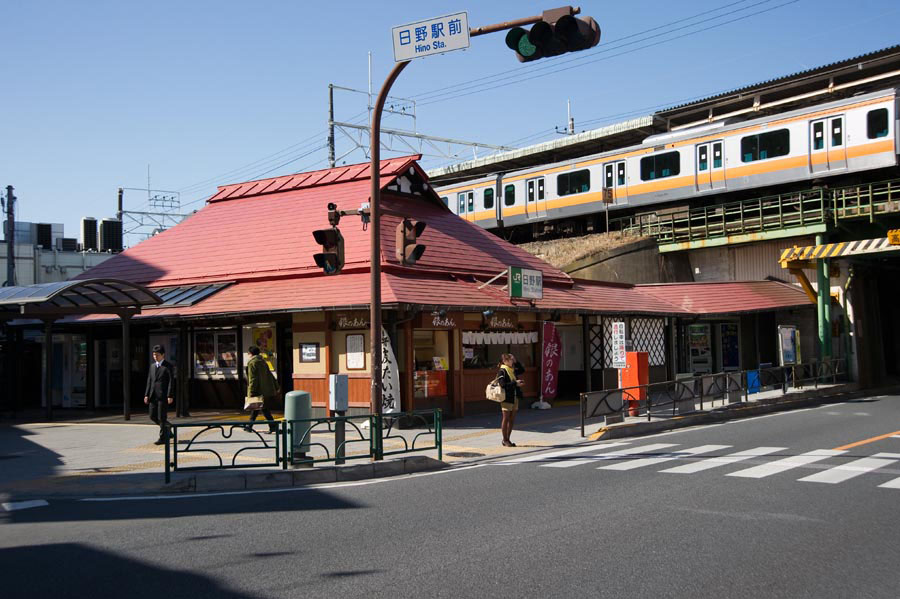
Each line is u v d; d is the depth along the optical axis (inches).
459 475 417.7
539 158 2023.9
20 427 709.9
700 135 1226.6
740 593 202.4
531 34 365.1
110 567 236.5
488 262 852.6
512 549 248.7
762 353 1146.0
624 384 690.2
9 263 1428.4
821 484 355.6
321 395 692.7
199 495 375.9
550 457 484.1
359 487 389.4
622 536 263.1
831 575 217.6
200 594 207.6
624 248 1235.9
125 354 733.9
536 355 826.2
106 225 1733.5
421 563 234.4
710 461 437.4
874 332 1184.2
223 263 836.0
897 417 674.2
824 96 1519.4
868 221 1119.6
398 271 714.8
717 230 1243.2
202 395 818.8
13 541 275.7
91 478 416.5
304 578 221.0
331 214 497.4
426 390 692.7
